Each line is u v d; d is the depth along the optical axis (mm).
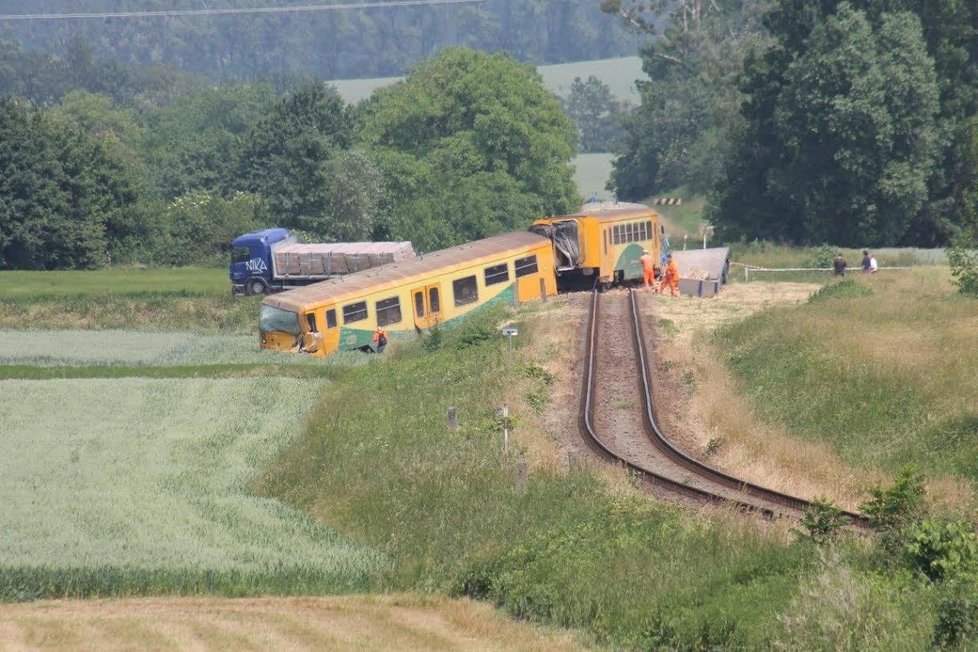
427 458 130250
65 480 132250
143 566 98250
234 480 133125
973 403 138250
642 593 87375
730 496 112500
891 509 94312
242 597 95625
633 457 129500
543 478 119750
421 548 106000
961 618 71562
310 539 110875
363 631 83375
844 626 72812
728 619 77750
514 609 90688
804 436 142750
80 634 80500
